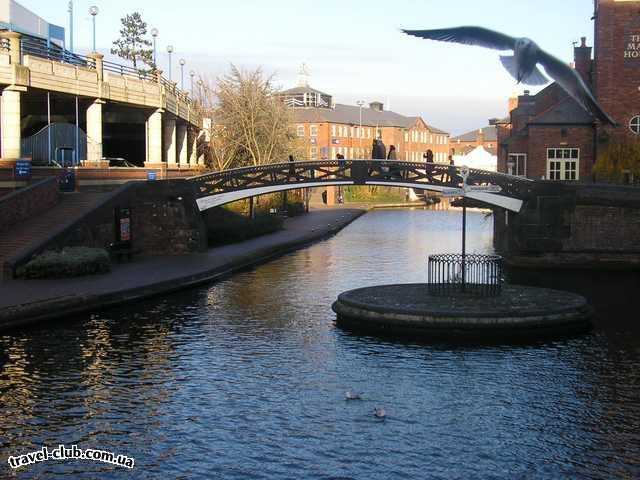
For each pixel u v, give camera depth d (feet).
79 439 41.22
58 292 72.59
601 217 114.73
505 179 117.29
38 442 40.73
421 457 39.17
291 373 54.24
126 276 86.79
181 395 49.01
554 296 72.02
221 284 93.81
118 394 48.91
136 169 130.31
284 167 123.24
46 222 94.99
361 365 56.29
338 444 40.81
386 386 51.26
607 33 141.38
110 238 101.86
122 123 169.78
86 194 106.01
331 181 123.44
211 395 49.11
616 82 141.59
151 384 51.13
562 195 115.24
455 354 59.21
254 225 151.43
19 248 87.40
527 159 157.17
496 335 63.36
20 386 49.96
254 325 69.56
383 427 43.52
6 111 108.37
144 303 78.33
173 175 153.79
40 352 57.98
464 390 50.37
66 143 126.21
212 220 146.20
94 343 61.26
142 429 42.83
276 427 43.37
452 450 40.19
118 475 36.68
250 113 202.28
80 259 85.15
